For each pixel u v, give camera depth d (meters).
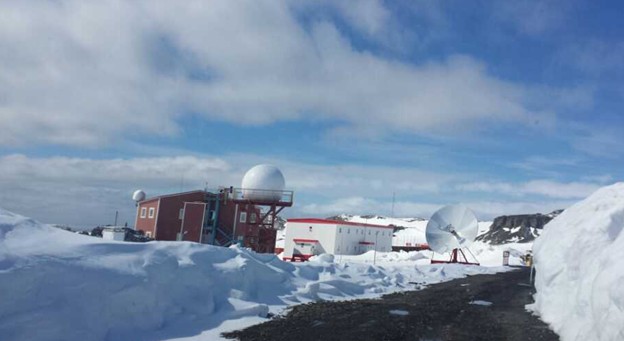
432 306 13.56
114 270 9.06
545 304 11.72
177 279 10.31
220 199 40.41
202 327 9.34
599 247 10.16
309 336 9.05
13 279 7.35
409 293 16.48
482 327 10.57
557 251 11.91
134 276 9.25
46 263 8.03
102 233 31.36
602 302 7.29
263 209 41.62
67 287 8.02
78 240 9.50
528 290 18.06
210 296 10.64
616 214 10.84
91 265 8.79
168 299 9.63
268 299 12.45
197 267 11.16
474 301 14.81
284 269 15.62
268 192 39.66
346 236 47.94
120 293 8.70
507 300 15.27
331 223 47.09
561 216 13.89
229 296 11.27
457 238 31.58
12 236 8.44
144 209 39.47
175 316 9.43
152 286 9.43
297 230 48.50
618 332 6.61
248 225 40.47
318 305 12.78
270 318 10.69
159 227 37.97
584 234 10.98
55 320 7.41
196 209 39.09
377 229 52.22
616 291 6.89
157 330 8.80
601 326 7.08
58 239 9.16
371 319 11.05
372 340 8.92
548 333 9.91
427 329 10.20
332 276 16.42
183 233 38.72
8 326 6.88
